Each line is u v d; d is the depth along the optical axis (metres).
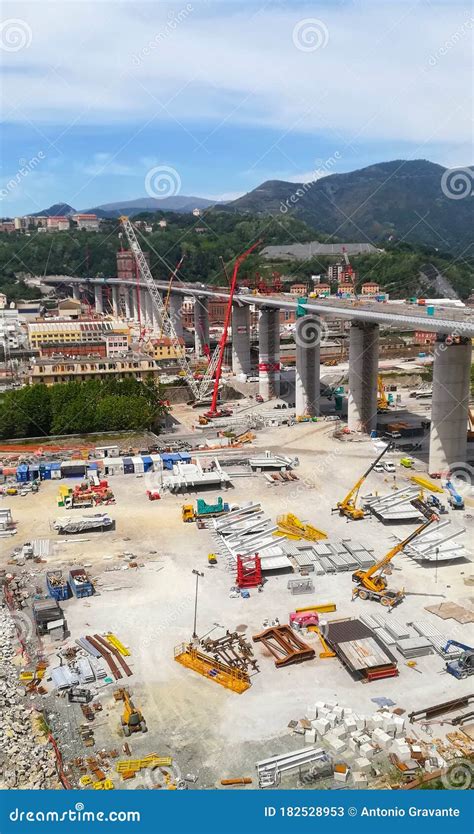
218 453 166.00
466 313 147.50
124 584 95.69
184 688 71.81
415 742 62.94
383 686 71.88
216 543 110.06
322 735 64.12
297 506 127.31
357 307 177.50
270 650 78.69
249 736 64.25
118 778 58.97
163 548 108.31
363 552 103.38
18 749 62.06
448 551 102.56
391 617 85.38
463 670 73.25
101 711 68.19
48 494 136.50
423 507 117.94
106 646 79.44
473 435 170.25
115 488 140.38
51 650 79.19
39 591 93.44
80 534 114.81
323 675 74.06
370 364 178.12
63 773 59.47
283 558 100.88
